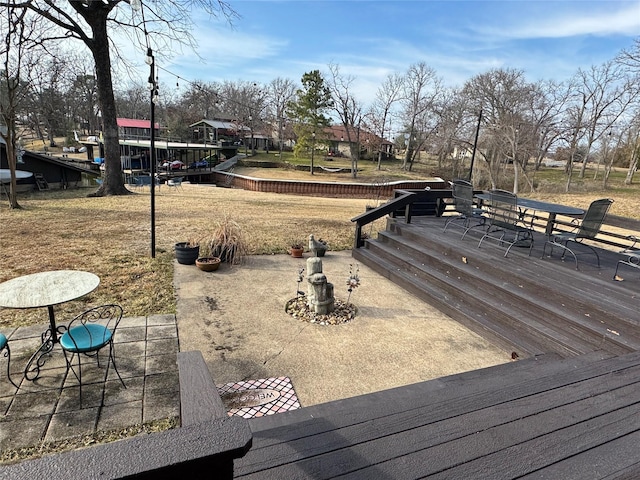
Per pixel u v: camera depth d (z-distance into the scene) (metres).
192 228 7.70
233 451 0.88
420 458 1.51
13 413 2.28
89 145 33.88
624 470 1.45
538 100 24.66
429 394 1.99
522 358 3.17
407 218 6.55
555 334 3.14
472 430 1.69
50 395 2.46
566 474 1.43
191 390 1.54
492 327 3.56
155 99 5.21
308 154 34.34
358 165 36.56
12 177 9.23
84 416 2.29
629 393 2.02
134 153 35.38
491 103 25.84
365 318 3.99
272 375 2.90
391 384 2.84
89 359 2.90
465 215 5.73
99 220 8.22
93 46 11.69
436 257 4.90
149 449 0.85
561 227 9.10
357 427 1.72
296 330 3.67
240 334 3.53
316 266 4.18
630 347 2.68
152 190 5.43
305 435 1.66
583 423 1.75
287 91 43.03
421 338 3.58
